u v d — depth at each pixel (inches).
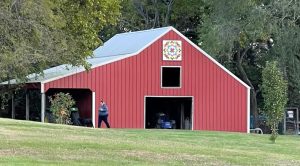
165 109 2746.1
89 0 2192.4
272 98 1562.5
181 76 2551.7
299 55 2763.3
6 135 1243.8
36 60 1658.5
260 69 3373.5
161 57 2534.5
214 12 2832.2
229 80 2613.2
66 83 2397.9
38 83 2423.7
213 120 2581.2
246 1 2652.6
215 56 2817.4
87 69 2255.2
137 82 2490.2
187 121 2657.5
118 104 2453.2
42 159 951.0
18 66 1576.0
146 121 2728.8
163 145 1235.9
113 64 2455.7
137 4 3774.6
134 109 2477.9
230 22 2738.7
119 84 2461.9
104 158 1001.5
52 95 2536.9
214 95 2591.0
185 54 2561.5
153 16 3882.9
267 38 2790.4
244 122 2615.7
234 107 2608.3
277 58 2741.1
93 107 2417.6
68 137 1274.6
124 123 2455.7
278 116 1576.0
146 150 1123.3
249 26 2679.6
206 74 2588.6
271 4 2696.9
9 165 864.3
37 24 1533.0
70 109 2304.4
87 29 2202.3
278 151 1332.4
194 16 3742.6
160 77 2527.1
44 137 1242.0
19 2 1471.5
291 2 2662.4
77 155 1016.9
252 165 1032.8
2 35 1462.8
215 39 2714.1
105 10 2266.2
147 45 2512.3
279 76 1567.4
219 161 1050.1
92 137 1322.6
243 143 1494.8
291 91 2962.6
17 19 1478.8
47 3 1536.7
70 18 2142.0
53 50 1766.7
